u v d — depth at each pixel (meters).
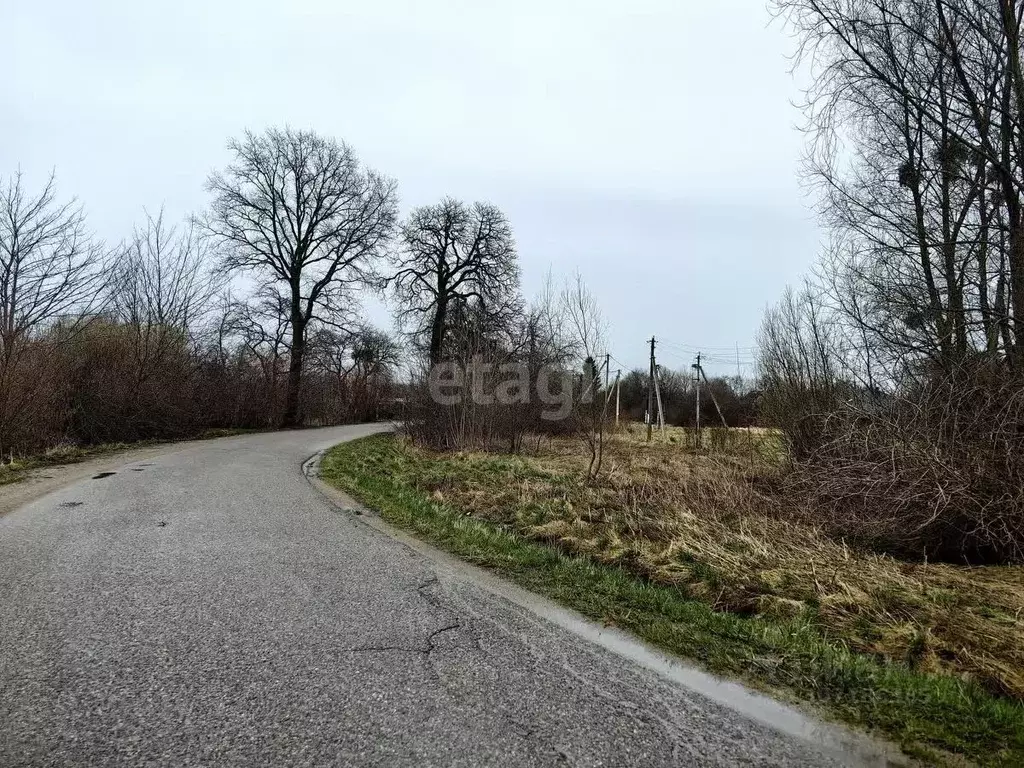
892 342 8.94
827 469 7.47
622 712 2.86
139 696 2.83
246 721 2.64
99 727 2.55
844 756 2.55
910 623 4.09
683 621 4.12
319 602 4.24
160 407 18.64
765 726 2.78
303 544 5.91
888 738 2.71
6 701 2.75
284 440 20.06
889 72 8.70
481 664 3.33
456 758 2.42
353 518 7.32
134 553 5.34
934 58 8.46
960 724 2.82
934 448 6.45
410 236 34.78
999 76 8.15
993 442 6.29
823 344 10.95
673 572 5.34
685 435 22.20
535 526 7.12
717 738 2.66
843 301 9.97
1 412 12.09
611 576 5.11
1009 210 8.38
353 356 38.38
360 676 3.12
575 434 18.03
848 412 8.33
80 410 15.37
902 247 9.34
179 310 20.34
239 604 4.13
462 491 9.59
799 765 2.48
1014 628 4.11
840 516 6.95
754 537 6.34
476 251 34.62
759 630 3.96
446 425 17.52
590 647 3.64
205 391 22.44
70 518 6.73
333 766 2.33
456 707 2.84
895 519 6.41
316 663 3.26
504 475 11.31
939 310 8.45
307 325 30.56
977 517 5.94
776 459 11.56
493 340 18.62
